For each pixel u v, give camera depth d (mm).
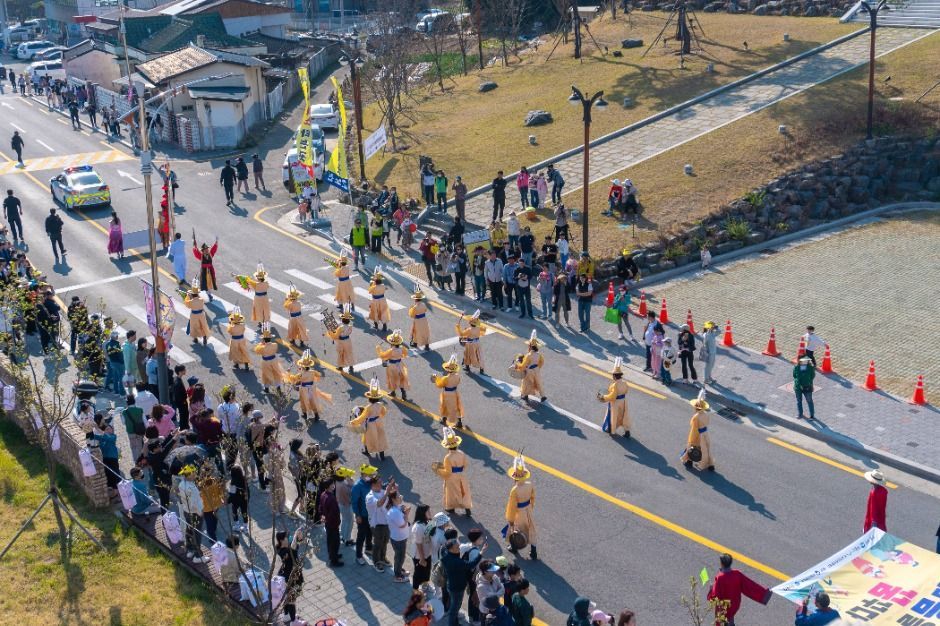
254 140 50469
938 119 39344
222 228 37406
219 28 65062
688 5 62969
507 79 54438
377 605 15883
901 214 36656
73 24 86750
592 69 52625
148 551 17094
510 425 22234
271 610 13844
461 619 15570
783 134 39312
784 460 20609
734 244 33625
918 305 28453
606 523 18234
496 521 18297
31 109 59750
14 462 20141
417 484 19609
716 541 17609
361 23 93438
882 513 16719
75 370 24594
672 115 43531
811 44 50469
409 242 34938
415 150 44594
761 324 27719
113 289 30906
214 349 26438
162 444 18234
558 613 15648
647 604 15852
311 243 35812
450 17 75188
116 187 42719
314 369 25219
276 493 15609
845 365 24953
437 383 21719
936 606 11117
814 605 12969
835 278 30844
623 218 34594
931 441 21016
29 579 16125
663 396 23844
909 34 49719
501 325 28625
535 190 35938
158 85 50281
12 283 25219
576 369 25406
